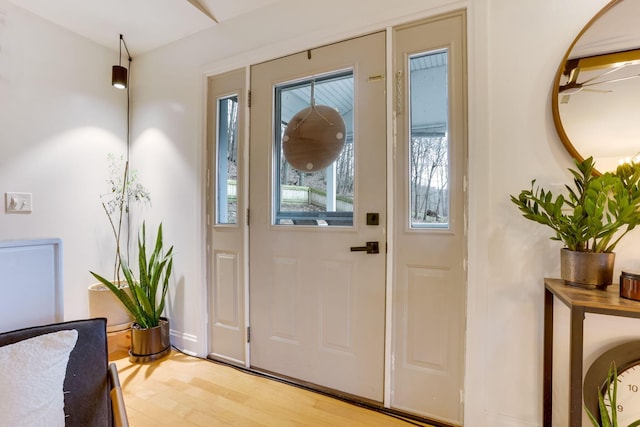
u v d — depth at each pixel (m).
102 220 2.27
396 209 1.54
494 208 1.34
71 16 1.94
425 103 1.50
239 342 1.99
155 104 2.29
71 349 0.85
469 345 1.37
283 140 1.86
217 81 2.07
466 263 1.40
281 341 1.85
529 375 1.30
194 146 2.12
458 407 1.42
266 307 1.90
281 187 1.88
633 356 1.14
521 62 1.30
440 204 1.48
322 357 1.73
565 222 1.08
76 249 2.13
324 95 1.74
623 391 1.15
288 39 1.78
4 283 1.02
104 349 0.96
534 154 1.29
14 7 1.83
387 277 1.56
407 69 1.52
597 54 1.20
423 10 1.45
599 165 1.19
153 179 2.30
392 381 1.55
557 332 1.27
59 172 2.05
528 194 1.16
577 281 1.09
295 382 1.78
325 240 1.72
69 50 2.09
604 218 1.19
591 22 1.20
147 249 2.33
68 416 0.83
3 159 1.81
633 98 1.16
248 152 1.95
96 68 2.23
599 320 1.21
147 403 1.57
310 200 1.78
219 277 2.07
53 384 0.78
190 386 1.73
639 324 1.16
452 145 1.43
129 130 2.42
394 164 1.55
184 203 2.17
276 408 1.55
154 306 2.06
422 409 1.49
